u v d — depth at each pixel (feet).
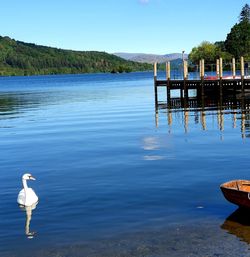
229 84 196.13
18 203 53.36
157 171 66.74
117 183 60.70
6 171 70.95
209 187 57.26
